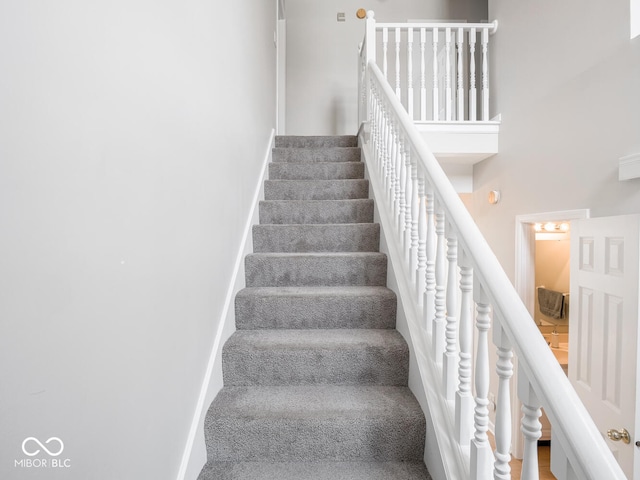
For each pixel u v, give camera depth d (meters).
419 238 1.51
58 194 0.57
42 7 0.53
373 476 1.19
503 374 0.84
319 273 1.99
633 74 1.79
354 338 1.59
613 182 1.93
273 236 2.22
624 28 1.84
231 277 1.71
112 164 0.72
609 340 1.85
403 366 1.50
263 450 1.26
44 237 0.54
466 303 1.07
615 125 1.91
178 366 1.07
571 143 2.27
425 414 1.26
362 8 4.48
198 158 1.24
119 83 0.75
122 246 0.76
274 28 3.48
